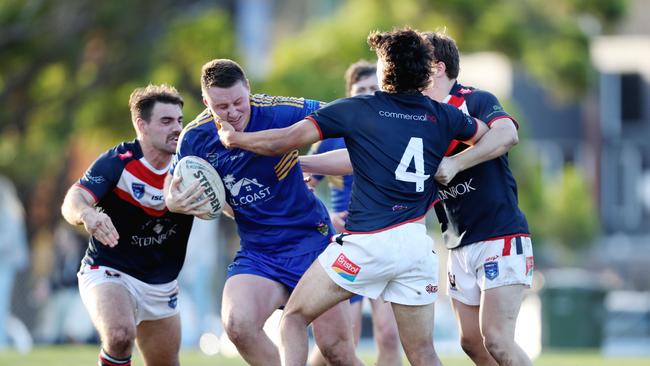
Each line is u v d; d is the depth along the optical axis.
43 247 64.38
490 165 24.09
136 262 25.47
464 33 70.12
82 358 40.06
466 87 24.47
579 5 74.50
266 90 66.06
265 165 23.94
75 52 61.84
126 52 64.00
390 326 28.70
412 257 21.98
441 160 22.70
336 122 22.25
